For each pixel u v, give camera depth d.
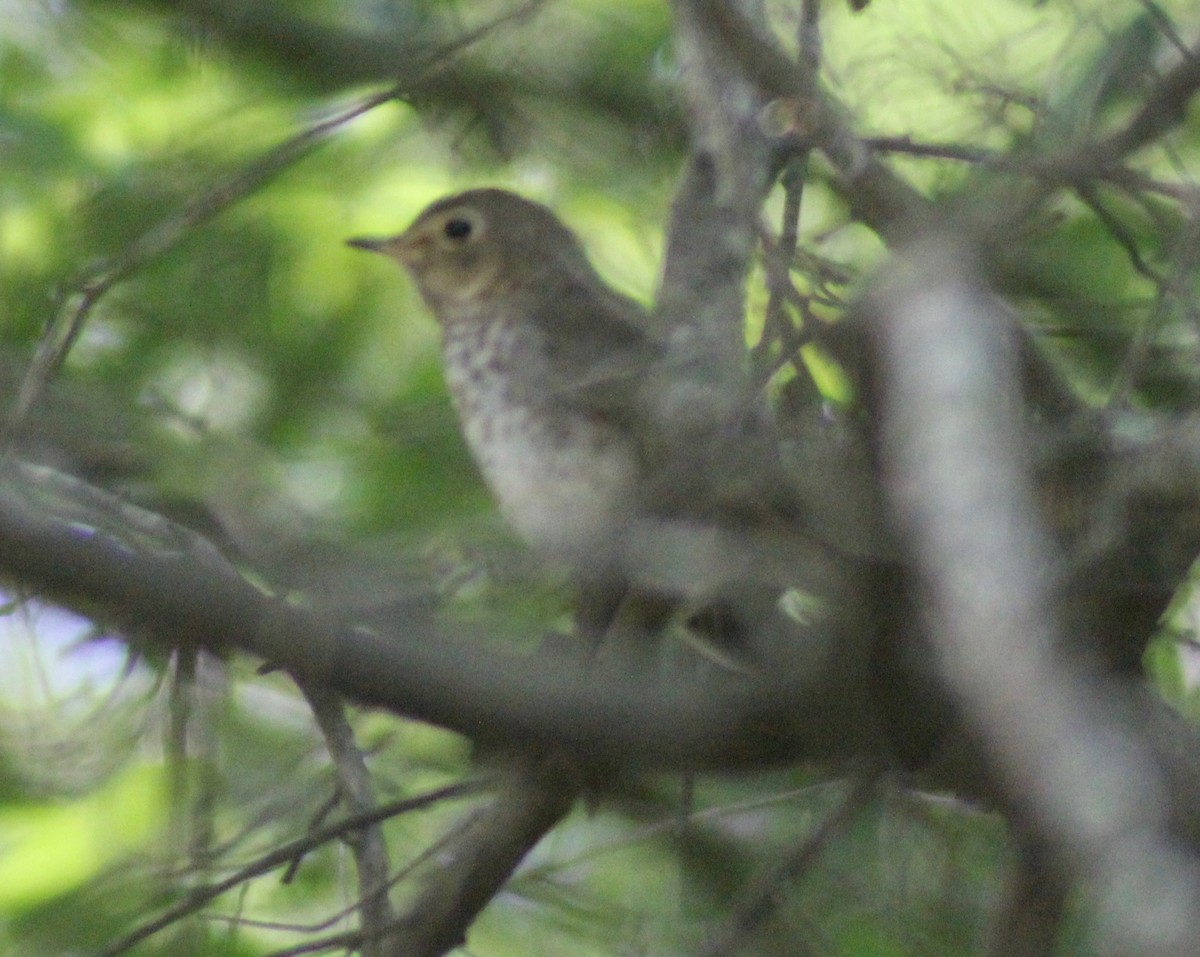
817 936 8.81
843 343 7.65
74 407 9.55
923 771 7.95
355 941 8.49
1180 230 8.58
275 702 10.12
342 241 12.30
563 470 9.97
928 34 10.10
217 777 9.22
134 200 11.73
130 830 10.44
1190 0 9.53
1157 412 8.42
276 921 10.17
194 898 8.36
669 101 11.71
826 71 9.84
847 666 7.63
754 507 7.89
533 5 9.33
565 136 11.96
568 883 9.49
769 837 9.71
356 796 8.64
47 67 12.70
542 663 8.23
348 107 11.37
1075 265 10.27
